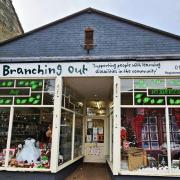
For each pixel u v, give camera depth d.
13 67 5.58
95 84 6.25
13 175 5.16
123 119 5.24
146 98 5.24
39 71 5.51
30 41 6.12
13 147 5.41
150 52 5.74
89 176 6.14
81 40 5.95
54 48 5.98
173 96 5.19
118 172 4.94
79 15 6.18
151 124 5.23
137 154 5.13
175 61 5.24
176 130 5.13
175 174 4.87
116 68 5.34
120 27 5.98
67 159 6.29
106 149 8.34
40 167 5.19
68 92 6.39
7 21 8.61
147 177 4.90
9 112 5.54
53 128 5.27
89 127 8.56
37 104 5.46
